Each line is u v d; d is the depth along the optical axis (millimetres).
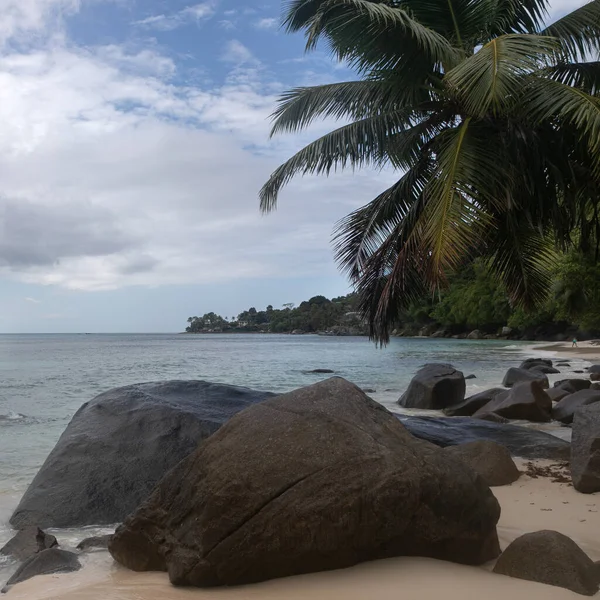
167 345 89500
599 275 28938
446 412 13828
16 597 3756
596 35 10609
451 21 11008
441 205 8742
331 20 9516
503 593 3287
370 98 11023
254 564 3658
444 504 3916
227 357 48625
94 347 79688
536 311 12664
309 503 3740
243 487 3793
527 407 11906
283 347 75750
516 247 11164
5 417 13594
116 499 6172
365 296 11625
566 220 10594
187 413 7355
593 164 9703
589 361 38250
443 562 3848
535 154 9852
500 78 7957
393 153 11719
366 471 3869
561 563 3500
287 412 4270
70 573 4203
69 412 14625
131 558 4180
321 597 3316
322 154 11648
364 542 3770
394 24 9305
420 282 10844
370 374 28266
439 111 10641
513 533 4797
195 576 3650
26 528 5270
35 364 38344
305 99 11531
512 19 11320
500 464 6766
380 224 11508
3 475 8016
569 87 9109
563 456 8086
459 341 80750
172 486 4117
